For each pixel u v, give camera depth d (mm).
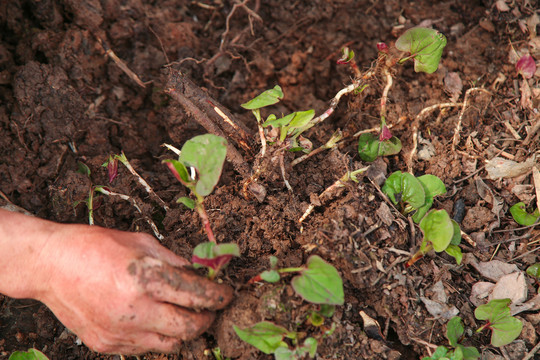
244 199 700
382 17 843
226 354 630
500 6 815
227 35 842
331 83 825
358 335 647
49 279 611
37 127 768
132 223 725
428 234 641
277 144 677
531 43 792
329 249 651
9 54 796
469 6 836
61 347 693
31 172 759
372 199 678
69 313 616
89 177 745
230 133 712
